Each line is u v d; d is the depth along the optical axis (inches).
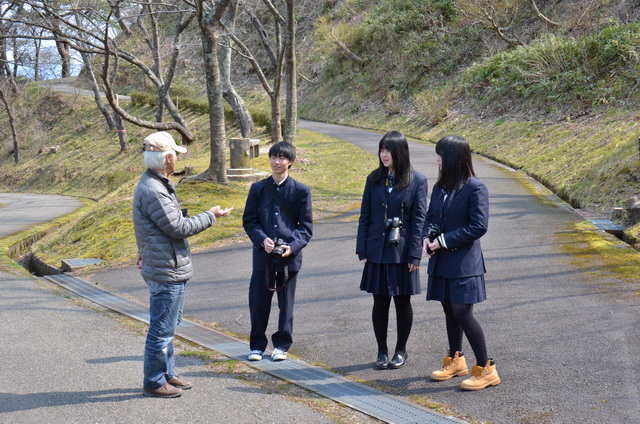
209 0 841.5
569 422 140.9
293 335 219.3
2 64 1722.4
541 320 214.1
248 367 186.5
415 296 254.5
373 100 1307.8
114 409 151.7
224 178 570.6
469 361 185.3
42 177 1583.4
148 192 153.6
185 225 155.1
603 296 235.3
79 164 1540.4
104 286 315.0
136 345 207.9
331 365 188.7
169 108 1162.6
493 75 968.9
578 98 730.2
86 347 204.7
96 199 1128.8
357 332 218.1
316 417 147.6
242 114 1119.0
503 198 466.0
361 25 1462.8
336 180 607.2
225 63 1106.1
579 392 156.3
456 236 160.6
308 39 1711.4
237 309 258.7
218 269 333.4
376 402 157.2
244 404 155.6
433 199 171.6
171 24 2030.0
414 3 1350.9
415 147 837.8
